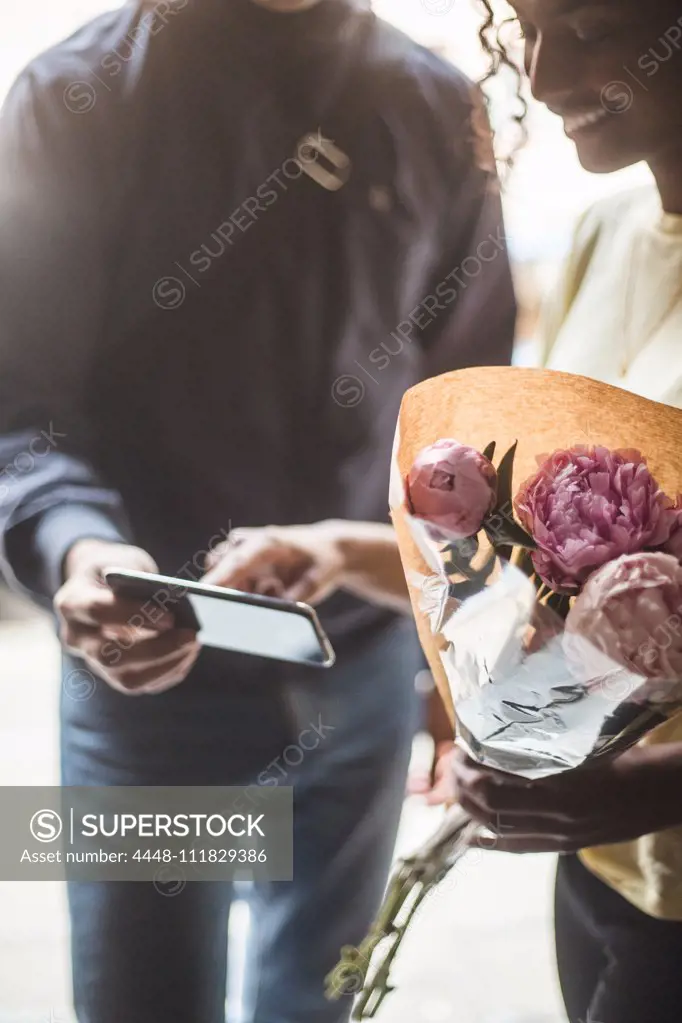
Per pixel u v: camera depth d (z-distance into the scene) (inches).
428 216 42.1
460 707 34.2
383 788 47.0
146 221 43.7
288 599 43.4
